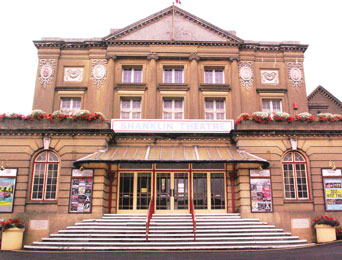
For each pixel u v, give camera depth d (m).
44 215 17.47
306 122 18.91
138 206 18.89
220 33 24.22
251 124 18.94
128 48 23.67
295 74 23.83
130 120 19.75
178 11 24.55
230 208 18.80
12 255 13.36
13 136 18.48
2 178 17.92
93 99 22.83
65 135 18.52
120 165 19.39
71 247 14.54
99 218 17.27
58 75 23.45
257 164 18.14
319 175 18.44
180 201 19.02
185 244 14.62
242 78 23.48
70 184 17.80
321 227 17.05
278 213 17.62
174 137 19.86
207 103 23.44
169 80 23.75
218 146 19.84
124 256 12.85
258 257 12.50
